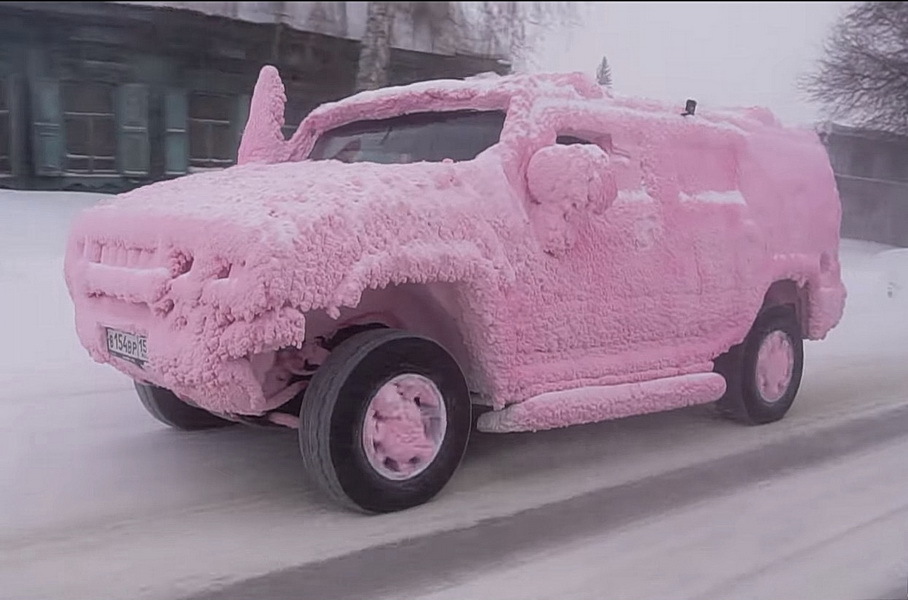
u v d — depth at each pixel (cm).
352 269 329
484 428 397
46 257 450
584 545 323
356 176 360
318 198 337
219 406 336
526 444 457
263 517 350
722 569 300
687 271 462
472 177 387
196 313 324
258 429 474
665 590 285
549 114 422
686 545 321
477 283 369
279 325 313
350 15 1230
